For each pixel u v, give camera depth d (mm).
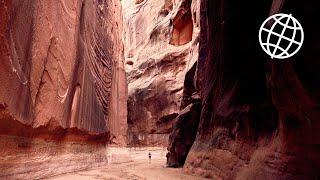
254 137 9672
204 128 14875
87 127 17094
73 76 14977
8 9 8391
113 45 25641
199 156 14234
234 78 11523
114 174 15016
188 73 23250
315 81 5555
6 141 9078
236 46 11055
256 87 9734
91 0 18797
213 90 14180
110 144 24031
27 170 10234
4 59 8445
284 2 5777
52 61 12531
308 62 5590
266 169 7805
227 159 11172
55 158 13031
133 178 13625
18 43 9539
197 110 19594
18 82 9406
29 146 10695
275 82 6426
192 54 31891
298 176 6555
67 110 14188
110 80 23781
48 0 12195
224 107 12234
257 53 9539
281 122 6891
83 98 16406
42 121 11406
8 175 8953
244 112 10141
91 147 18875
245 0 10086
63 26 13750
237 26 10820
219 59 13062
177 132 20016
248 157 9633
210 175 12516
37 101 11180
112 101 24609
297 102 6020
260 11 9320
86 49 17375
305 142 6289
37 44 11070
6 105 8516
